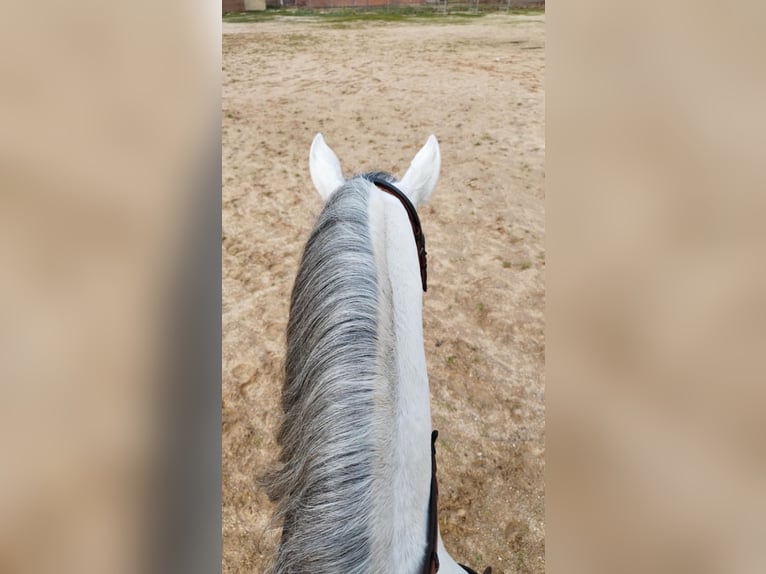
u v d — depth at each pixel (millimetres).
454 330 3115
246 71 8297
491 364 2902
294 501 748
